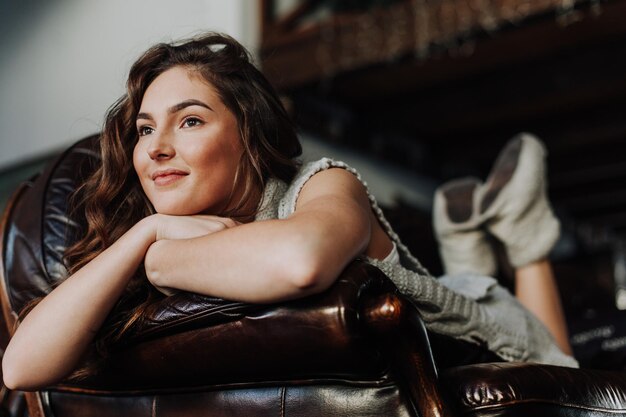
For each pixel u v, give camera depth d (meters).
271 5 4.90
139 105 1.23
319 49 4.83
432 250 2.05
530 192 1.96
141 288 1.11
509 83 5.73
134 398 1.11
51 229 1.33
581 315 2.05
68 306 1.02
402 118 6.27
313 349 0.89
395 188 6.48
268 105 1.25
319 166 1.14
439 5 4.45
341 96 5.75
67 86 5.20
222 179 1.14
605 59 5.29
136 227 1.06
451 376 0.95
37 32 5.42
